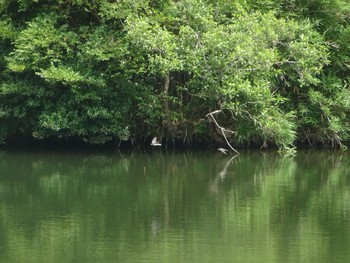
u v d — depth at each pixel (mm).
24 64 28750
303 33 29875
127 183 23859
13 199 21234
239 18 28797
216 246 16656
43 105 30172
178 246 16641
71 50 28844
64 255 15938
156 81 30625
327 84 31516
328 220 19016
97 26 29672
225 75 28703
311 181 24500
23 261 15562
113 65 29109
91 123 30375
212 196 21812
